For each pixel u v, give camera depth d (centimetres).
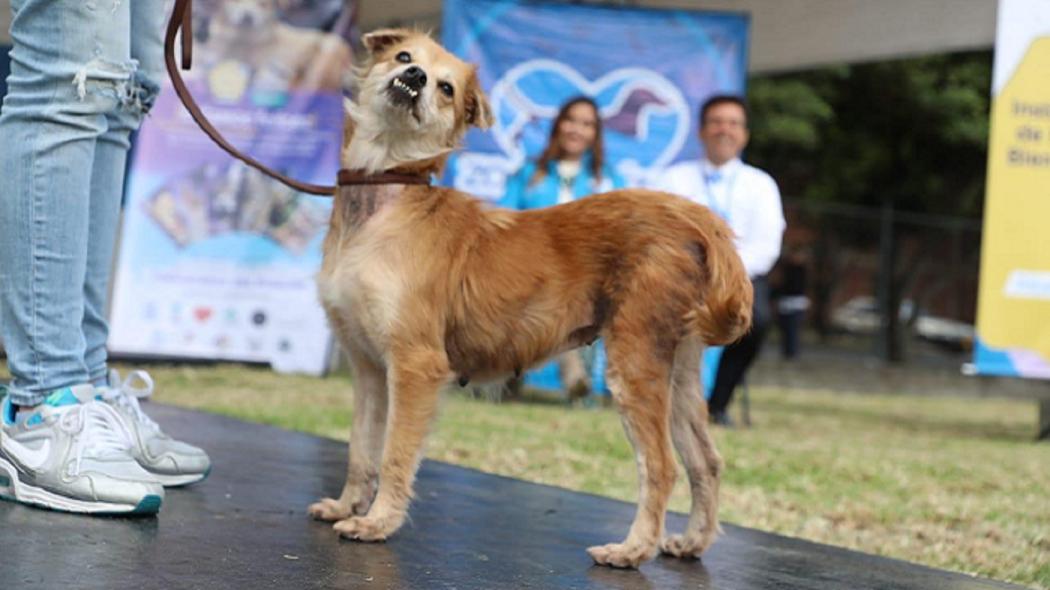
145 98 341
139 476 302
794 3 1022
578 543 330
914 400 1346
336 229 331
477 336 321
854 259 1761
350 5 960
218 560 262
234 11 941
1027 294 830
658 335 309
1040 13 815
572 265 319
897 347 1781
